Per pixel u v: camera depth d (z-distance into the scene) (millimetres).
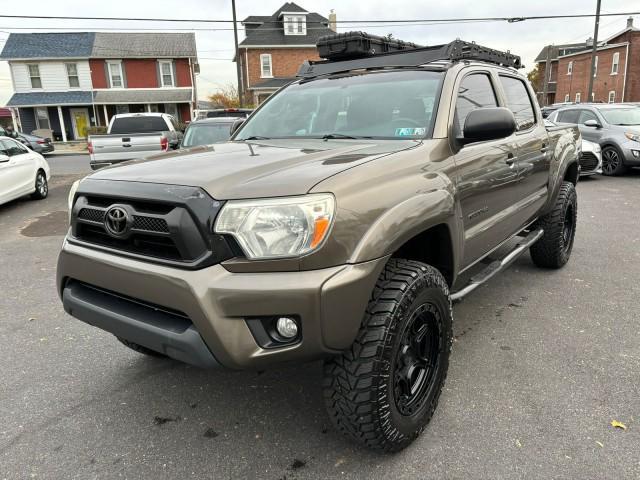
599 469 2283
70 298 2457
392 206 2193
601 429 2561
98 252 2324
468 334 3682
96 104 32719
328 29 37469
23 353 3574
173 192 2053
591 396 2855
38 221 8664
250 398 2943
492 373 3127
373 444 2266
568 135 5023
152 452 2492
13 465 2406
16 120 33219
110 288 2256
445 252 2666
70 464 2414
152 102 33062
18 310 4414
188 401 2932
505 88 3914
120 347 3646
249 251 1932
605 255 5605
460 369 3180
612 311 4059
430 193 2424
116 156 10742
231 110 16047
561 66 51594
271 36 36688
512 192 3625
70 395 3020
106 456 2469
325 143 2867
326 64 3922
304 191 1966
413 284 2229
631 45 40281
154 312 2182
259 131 3514
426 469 2316
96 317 2332
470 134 2684
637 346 3453
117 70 33500
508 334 3670
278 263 1930
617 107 12406
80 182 2506
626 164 11383
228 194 1988
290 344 1981
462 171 2814
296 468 2352
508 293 4480
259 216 1932
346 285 1968
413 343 2412
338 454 2441
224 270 1957
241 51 37094
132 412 2834
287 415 2770
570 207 5016
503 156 3371
